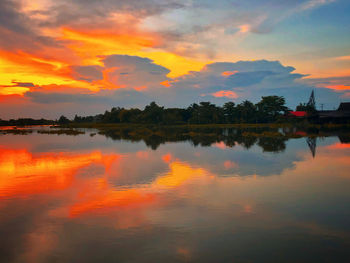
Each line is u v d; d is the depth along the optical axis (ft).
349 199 56.13
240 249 36.99
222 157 109.70
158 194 61.11
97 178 76.95
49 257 35.96
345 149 125.80
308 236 40.32
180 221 46.19
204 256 35.47
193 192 62.08
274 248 37.06
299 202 54.60
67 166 96.48
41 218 48.42
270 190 62.90
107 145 168.14
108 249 37.63
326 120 401.49
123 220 47.03
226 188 64.85
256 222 45.37
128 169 88.74
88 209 52.49
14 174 84.28
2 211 52.06
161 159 107.86
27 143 191.42
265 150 127.85
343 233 41.11
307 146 139.33
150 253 36.45
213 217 47.65
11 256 36.29
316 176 75.46
